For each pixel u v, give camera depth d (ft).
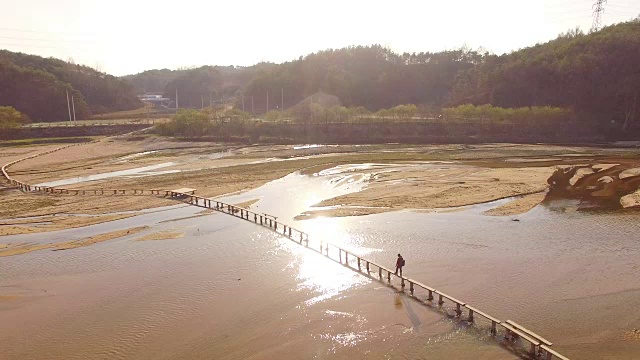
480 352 75.20
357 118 433.48
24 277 112.88
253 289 102.78
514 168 248.11
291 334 83.05
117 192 210.59
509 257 118.21
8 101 537.24
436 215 159.12
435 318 87.04
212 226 153.79
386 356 75.05
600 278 104.12
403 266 110.83
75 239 142.00
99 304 97.60
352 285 103.40
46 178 251.60
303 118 432.25
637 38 448.65
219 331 85.15
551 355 70.85
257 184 222.69
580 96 443.32
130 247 133.49
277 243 134.31
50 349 80.79
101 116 586.86
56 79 595.47
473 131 401.90
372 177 231.09
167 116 562.66
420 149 341.82
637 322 84.38
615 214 154.51
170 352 78.84
